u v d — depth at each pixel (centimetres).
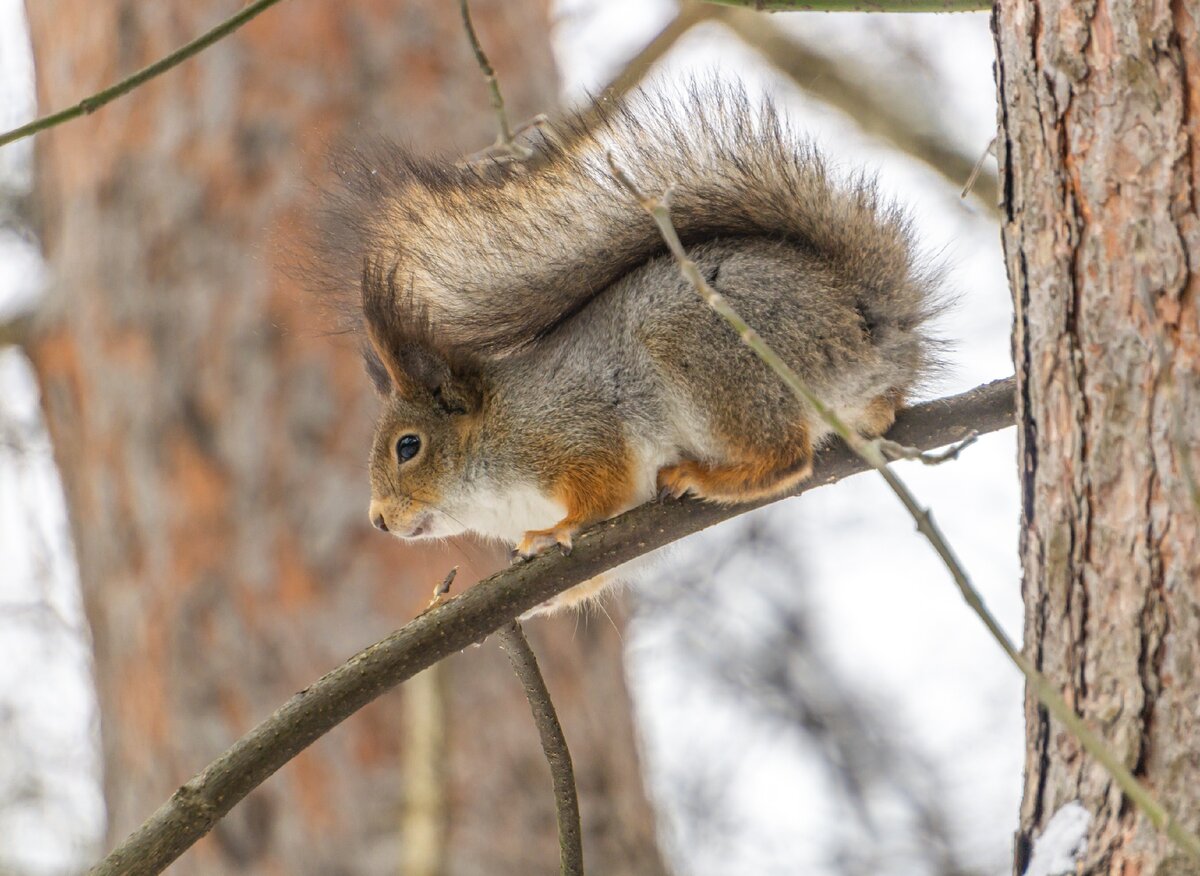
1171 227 552
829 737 1903
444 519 988
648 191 930
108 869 708
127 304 1491
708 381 880
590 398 934
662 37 1516
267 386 1447
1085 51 574
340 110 1495
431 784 1315
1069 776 559
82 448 1505
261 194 1483
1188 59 555
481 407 967
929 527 512
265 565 1419
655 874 1435
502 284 981
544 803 1383
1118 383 558
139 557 1462
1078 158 575
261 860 1358
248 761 725
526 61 1591
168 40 1523
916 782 1886
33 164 1622
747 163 923
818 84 1761
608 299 944
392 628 1393
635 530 809
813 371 867
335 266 1016
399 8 1534
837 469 870
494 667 1401
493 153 986
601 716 1444
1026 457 590
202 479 1447
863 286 890
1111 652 552
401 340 973
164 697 1424
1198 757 528
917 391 923
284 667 1401
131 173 1513
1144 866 527
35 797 1658
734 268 890
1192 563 537
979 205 1636
